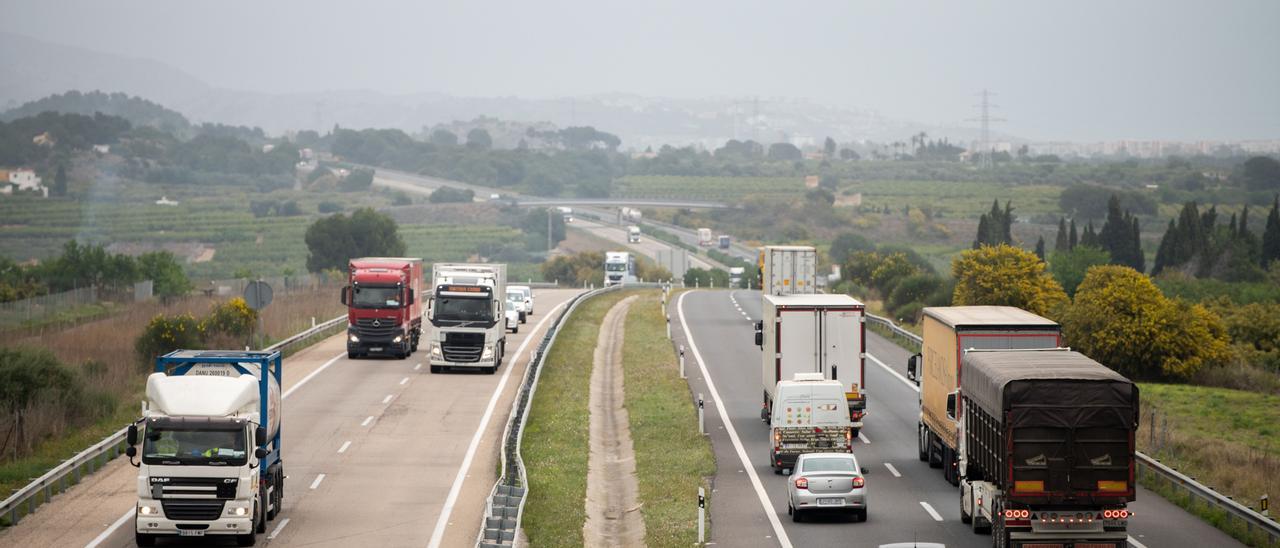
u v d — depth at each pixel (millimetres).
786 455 60844
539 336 121750
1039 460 40688
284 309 124500
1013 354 46969
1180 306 105500
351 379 89688
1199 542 46312
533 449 66125
